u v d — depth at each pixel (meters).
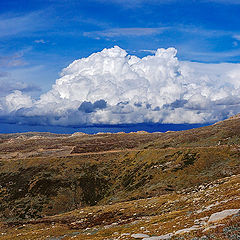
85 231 57.69
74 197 123.12
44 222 79.19
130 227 49.03
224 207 34.56
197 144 144.75
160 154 138.75
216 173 96.12
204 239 23.62
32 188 130.38
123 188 122.88
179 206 58.50
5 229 76.75
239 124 170.50
